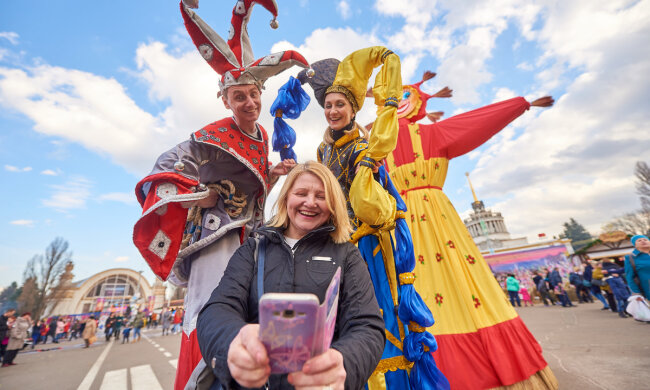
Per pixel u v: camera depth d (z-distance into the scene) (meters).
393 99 1.49
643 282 5.09
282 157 2.40
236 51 2.11
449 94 3.30
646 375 2.18
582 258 15.80
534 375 1.88
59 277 37.69
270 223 1.36
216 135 1.84
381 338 0.96
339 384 0.66
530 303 13.52
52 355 10.32
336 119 1.87
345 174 1.80
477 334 1.93
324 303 0.64
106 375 4.86
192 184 1.59
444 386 1.27
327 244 1.24
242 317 1.03
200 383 0.92
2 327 8.27
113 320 18.23
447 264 2.26
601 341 3.59
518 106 2.57
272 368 0.65
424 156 2.71
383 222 1.44
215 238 1.73
